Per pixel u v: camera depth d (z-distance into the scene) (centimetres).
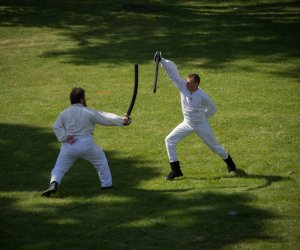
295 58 4141
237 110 3102
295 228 1708
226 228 1722
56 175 2002
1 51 4541
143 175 2278
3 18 5750
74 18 5762
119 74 3875
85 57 4322
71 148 2006
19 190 2114
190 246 1600
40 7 6341
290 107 3122
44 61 4238
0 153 2559
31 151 2584
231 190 2061
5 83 3725
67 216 1836
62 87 3609
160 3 6631
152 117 3036
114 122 2031
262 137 2683
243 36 4819
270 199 1955
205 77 3756
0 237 1672
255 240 1628
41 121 3005
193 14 5878
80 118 2003
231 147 2567
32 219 1812
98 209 1895
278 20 5456
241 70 3888
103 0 6806
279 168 2297
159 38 4847
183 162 2417
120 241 1639
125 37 4928
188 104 2153
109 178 2098
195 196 2005
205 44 4594
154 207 1908
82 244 1617
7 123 2980
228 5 6425
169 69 2180
